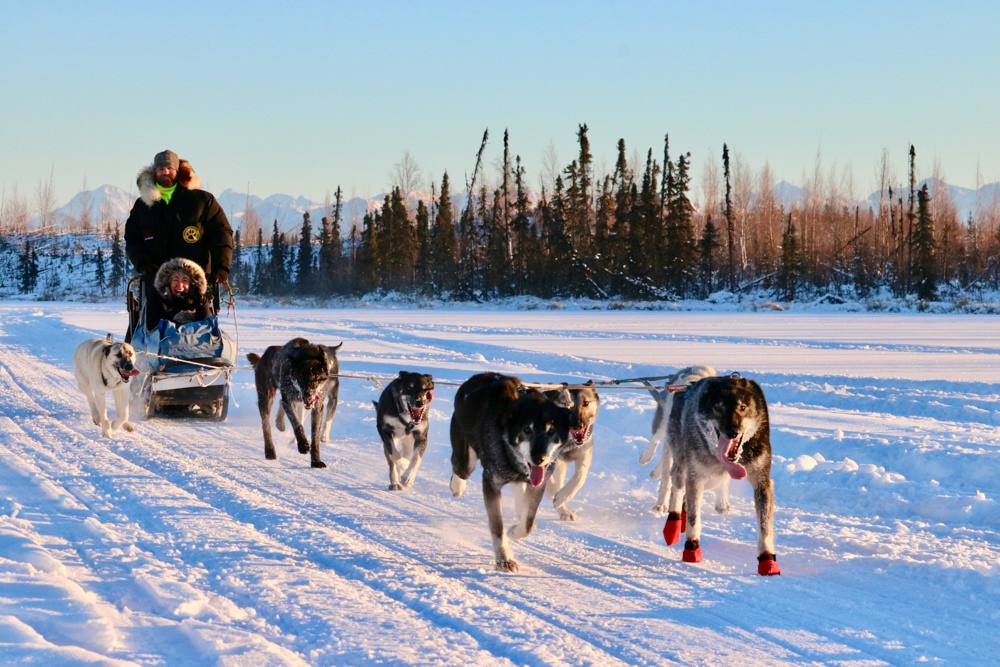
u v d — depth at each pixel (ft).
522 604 18.56
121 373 36.96
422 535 23.73
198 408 43.52
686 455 21.88
